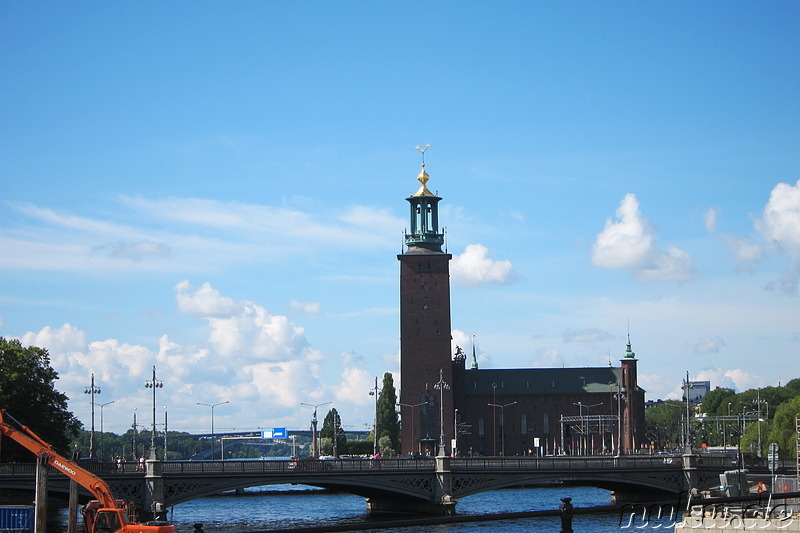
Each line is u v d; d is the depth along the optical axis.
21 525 71.88
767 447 180.50
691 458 136.00
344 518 122.06
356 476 118.12
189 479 110.25
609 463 133.75
